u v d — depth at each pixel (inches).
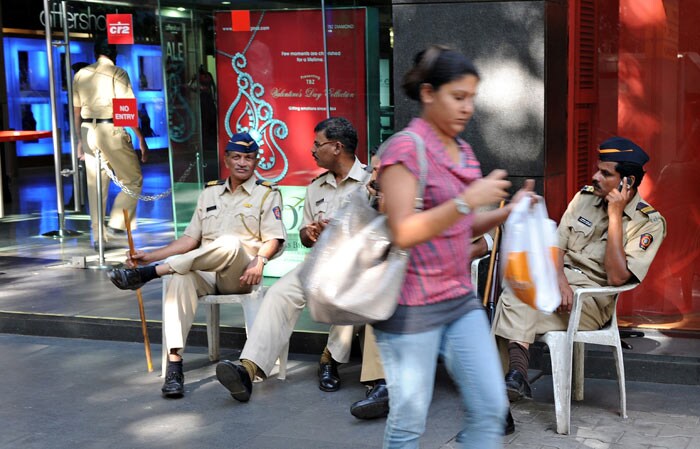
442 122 127.4
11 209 489.1
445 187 126.3
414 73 128.1
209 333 241.4
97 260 349.1
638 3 234.1
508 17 218.8
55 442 187.3
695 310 239.1
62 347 259.0
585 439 181.3
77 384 225.0
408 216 120.4
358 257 122.7
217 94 305.9
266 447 182.4
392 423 129.7
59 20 343.6
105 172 342.3
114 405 209.2
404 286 127.2
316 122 295.4
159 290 306.5
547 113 220.2
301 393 214.4
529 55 218.2
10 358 248.8
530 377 218.2
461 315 129.7
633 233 191.2
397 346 127.6
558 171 229.1
